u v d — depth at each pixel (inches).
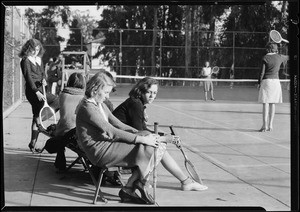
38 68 269.0
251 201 183.5
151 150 178.2
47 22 1301.7
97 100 183.6
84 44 1182.9
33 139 266.7
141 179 178.1
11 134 331.9
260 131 362.6
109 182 206.7
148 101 210.1
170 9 1245.7
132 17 1246.3
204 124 401.1
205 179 217.2
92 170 201.9
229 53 1126.4
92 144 179.0
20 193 189.6
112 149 177.3
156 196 189.3
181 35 1159.0
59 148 212.8
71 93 226.8
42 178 213.0
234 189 200.8
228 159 261.3
